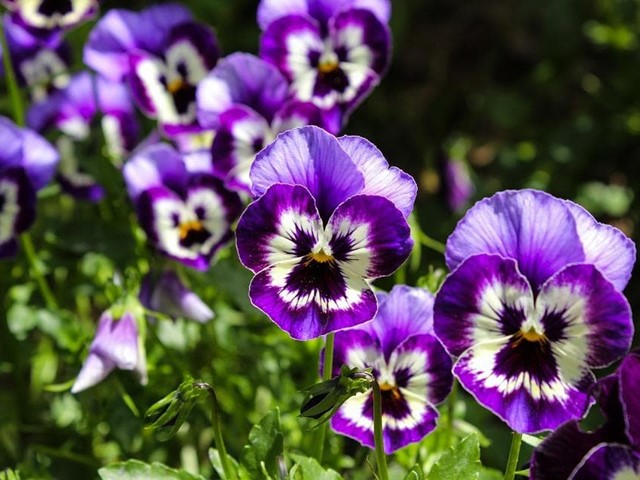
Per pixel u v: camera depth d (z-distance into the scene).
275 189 0.59
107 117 0.87
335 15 0.76
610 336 0.57
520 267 0.58
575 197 1.20
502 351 0.58
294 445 0.77
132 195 0.76
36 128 0.87
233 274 0.79
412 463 0.72
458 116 1.41
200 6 1.20
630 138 1.21
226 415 0.81
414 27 1.49
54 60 0.92
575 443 0.57
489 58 1.46
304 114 0.75
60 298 0.88
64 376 0.88
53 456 0.80
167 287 0.76
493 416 0.82
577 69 1.34
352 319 0.59
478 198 1.15
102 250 0.82
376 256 0.59
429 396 0.64
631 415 0.56
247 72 0.75
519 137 1.36
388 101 1.40
